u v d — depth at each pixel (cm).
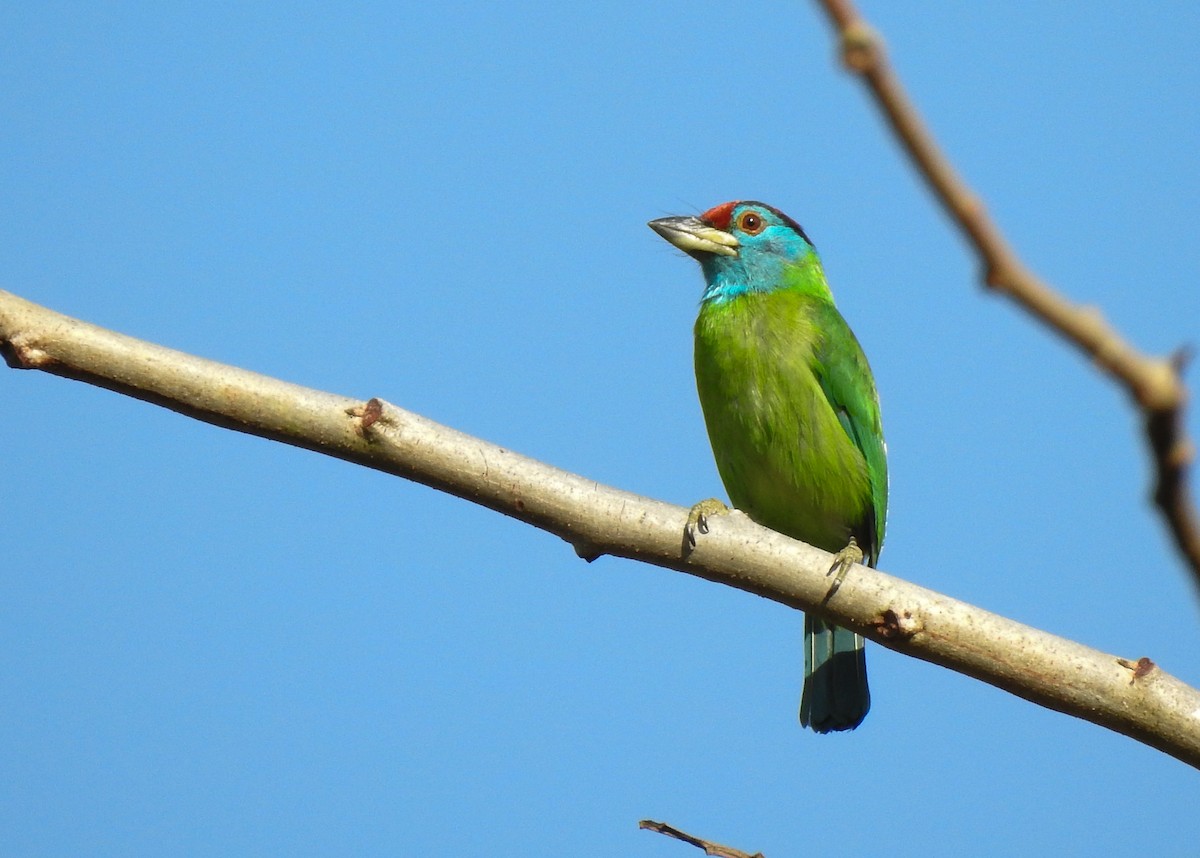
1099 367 371
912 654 903
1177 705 848
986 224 371
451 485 888
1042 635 879
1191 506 379
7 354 840
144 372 845
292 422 861
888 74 365
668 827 833
